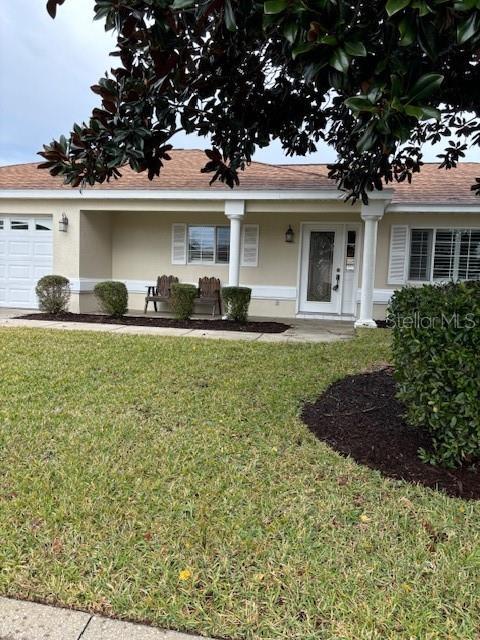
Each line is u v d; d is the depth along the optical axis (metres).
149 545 2.22
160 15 2.51
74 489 2.71
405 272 10.53
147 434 3.54
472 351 2.85
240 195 9.74
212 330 8.83
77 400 4.28
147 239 12.02
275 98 3.94
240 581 2.00
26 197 10.68
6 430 3.55
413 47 2.30
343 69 2.11
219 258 11.77
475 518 2.50
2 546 2.19
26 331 7.79
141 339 7.35
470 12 1.97
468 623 1.79
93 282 11.31
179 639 1.73
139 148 3.13
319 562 2.11
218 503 2.59
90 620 1.80
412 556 2.16
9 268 11.48
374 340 7.62
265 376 5.23
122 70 3.09
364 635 1.73
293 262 11.43
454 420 2.93
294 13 2.07
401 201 9.88
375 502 2.64
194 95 3.37
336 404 4.40
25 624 1.78
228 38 2.96
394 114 2.21
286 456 3.22
